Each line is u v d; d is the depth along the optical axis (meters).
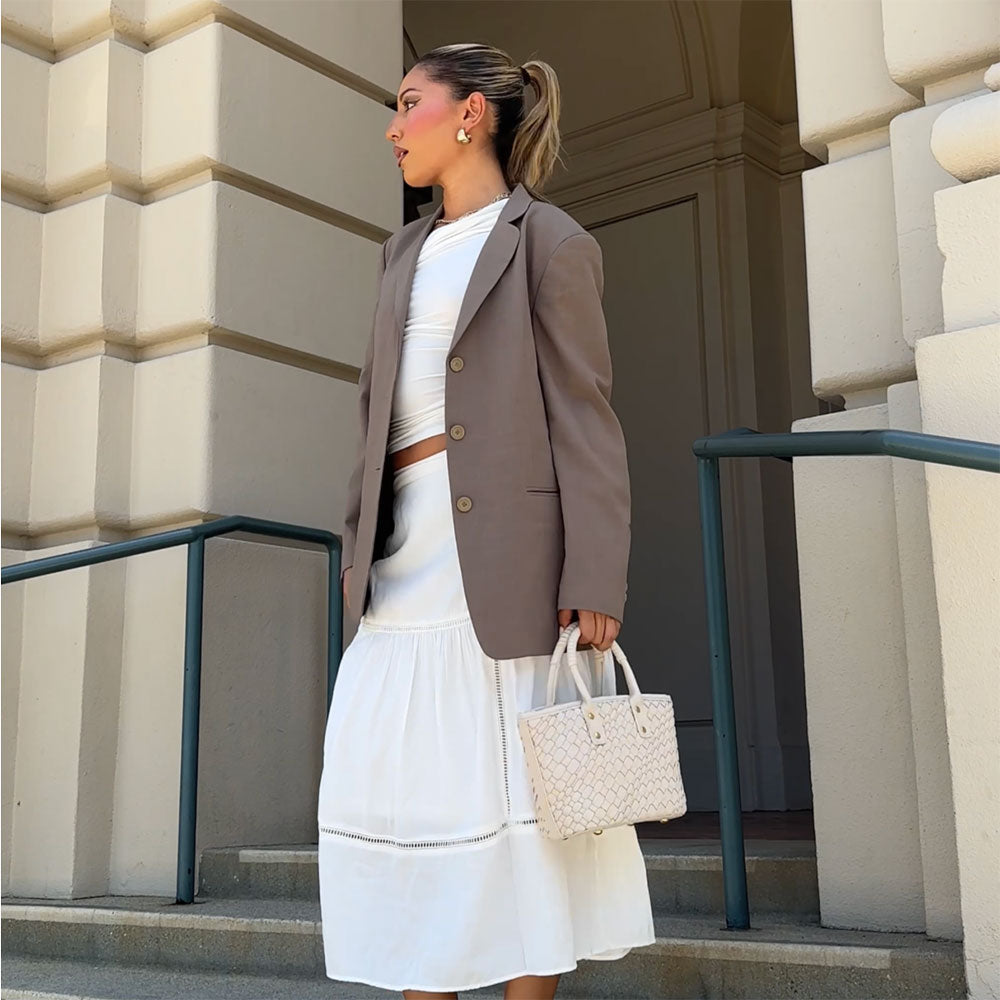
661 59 6.61
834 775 2.67
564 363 1.87
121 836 3.68
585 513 1.81
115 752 3.73
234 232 3.93
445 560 1.84
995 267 2.25
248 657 3.77
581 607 1.77
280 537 3.86
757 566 6.16
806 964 2.29
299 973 2.87
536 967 1.68
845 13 2.87
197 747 3.45
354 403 4.22
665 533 6.43
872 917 2.58
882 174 2.78
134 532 3.91
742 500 6.24
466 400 1.84
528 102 2.87
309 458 4.05
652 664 6.34
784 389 6.51
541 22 6.80
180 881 3.37
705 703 6.16
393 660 1.85
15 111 4.05
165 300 3.92
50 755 3.71
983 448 2.04
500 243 1.89
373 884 1.79
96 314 3.89
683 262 6.61
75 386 3.91
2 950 3.39
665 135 6.71
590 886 1.79
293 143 4.14
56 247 4.04
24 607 3.86
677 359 6.55
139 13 4.12
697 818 5.13
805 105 2.90
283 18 4.17
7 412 3.92
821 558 2.74
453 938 1.71
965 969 2.12
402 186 4.49
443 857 1.74
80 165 4.03
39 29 4.14
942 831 2.44
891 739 2.61
